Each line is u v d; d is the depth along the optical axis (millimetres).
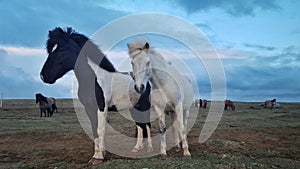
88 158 6277
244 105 35625
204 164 5148
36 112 22375
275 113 22375
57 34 5672
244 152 6863
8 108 25547
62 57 5605
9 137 9594
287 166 5539
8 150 7312
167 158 5695
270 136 9758
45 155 6695
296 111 24703
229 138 9156
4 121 15094
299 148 7637
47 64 5586
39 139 9156
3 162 6070
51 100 19562
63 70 5688
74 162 5902
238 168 5090
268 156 6547
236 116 19266
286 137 9602
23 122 14641
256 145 7945
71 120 16031
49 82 5648
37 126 12883
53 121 15367
